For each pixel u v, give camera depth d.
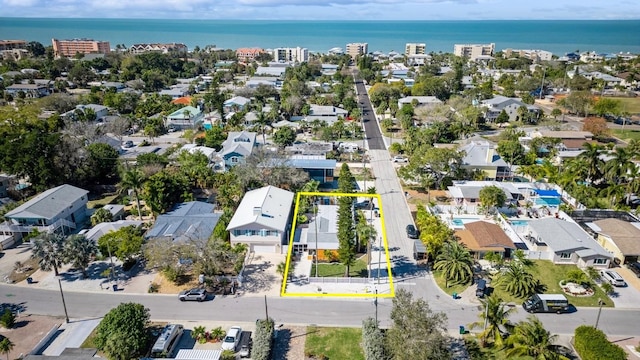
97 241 66.50
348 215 70.31
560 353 46.03
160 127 137.12
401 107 155.38
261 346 45.44
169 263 58.12
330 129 125.62
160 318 53.44
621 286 58.50
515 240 69.88
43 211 71.75
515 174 98.69
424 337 40.66
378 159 112.88
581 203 82.31
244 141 112.06
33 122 117.12
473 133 134.00
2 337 50.19
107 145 97.94
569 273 59.59
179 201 82.50
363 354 47.25
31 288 59.72
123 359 44.47
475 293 57.69
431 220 67.50
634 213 78.88
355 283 60.56
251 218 68.00
